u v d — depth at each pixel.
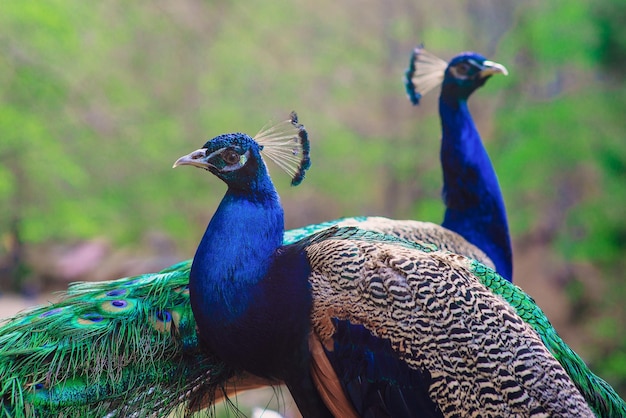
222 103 19.30
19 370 5.49
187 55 19.81
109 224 18.97
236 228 5.37
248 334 5.36
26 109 16.66
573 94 16.38
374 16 20.70
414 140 18.97
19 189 17.94
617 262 16.41
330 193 19.48
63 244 21.25
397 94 20.20
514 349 5.04
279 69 19.94
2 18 16.00
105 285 6.24
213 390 5.94
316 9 20.67
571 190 17.23
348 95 19.97
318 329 5.27
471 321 5.09
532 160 16.09
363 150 18.58
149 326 5.84
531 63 17.84
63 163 17.09
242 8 19.95
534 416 4.92
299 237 6.91
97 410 5.57
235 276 5.31
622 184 15.91
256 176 5.43
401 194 19.73
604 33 15.41
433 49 20.33
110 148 17.86
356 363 5.21
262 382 6.28
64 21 16.61
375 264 5.25
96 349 5.65
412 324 5.11
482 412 4.96
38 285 20.36
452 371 5.03
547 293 16.94
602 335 15.70
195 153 5.38
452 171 8.46
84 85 18.09
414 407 5.13
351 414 5.38
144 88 19.53
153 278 6.25
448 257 5.55
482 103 19.64
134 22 18.80
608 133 16.08
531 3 17.53
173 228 18.80
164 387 5.77
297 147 5.61
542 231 17.41
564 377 5.05
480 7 20.36
